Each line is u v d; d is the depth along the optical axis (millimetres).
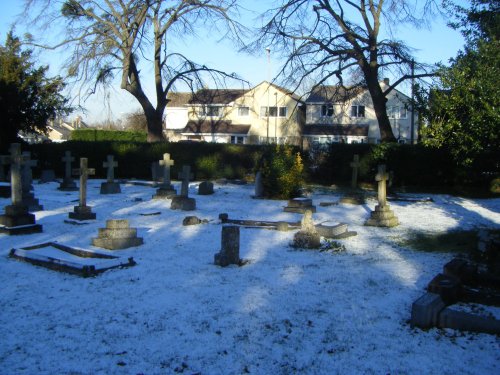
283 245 11367
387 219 14500
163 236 12219
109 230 10922
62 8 33406
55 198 19594
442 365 5465
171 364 5473
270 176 20484
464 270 7930
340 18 31938
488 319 6234
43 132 36125
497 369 5352
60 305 7180
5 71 31641
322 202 19203
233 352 5777
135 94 37031
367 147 29422
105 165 22078
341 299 7555
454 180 27562
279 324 6582
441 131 12445
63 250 10359
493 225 15078
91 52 33000
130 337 6129
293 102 56312
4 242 11234
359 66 32750
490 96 11258
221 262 9359
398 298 7590
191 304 7258
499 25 12734
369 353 5777
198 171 31516
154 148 31891
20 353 5656
